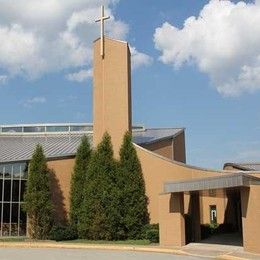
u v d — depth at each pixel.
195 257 24.11
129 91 41.03
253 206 25.27
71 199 38.06
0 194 37.47
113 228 34.69
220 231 37.69
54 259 23.08
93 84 42.06
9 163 38.16
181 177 36.06
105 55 41.88
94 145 40.84
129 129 40.09
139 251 27.81
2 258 23.61
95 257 24.03
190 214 32.75
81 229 35.34
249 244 25.25
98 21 42.53
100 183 35.66
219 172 34.59
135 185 36.25
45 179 36.72
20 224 37.53
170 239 29.94
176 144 51.44
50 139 51.66
